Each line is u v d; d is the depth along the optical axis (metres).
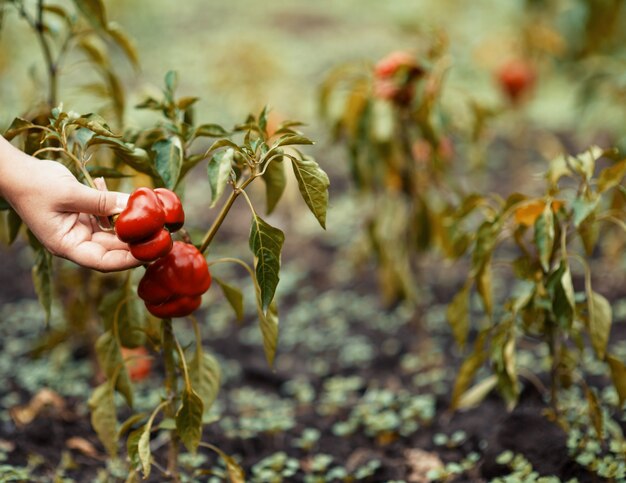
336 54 5.95
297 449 2.00
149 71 5.52
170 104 1.68
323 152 4.22
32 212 1.50
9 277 3.02
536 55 3.68
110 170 1.64
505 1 5.85
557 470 1.81
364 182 2.18
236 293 1.69
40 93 1.98
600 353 1.72
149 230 1.49
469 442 1.96
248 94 3.67
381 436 2.01
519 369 1.98
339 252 3.22
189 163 1.67
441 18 6.07
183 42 6.14
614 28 3.71
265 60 3.71
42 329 2.57
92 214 1.52
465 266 3.01
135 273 1.72
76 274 2.06
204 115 4.59
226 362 2.45
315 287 2.97
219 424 2.08
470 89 4.91
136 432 1.61
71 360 2.33
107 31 1.85
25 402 2.15
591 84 3.10
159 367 2.30
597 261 2.90
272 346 1.67
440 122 2.06
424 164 2.19
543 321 1.78
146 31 6.46
